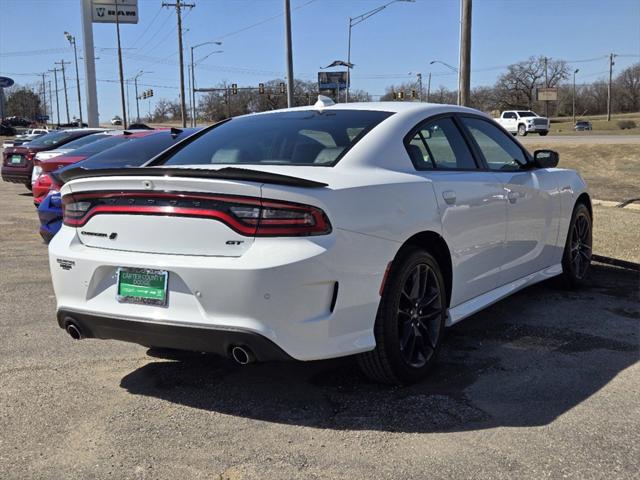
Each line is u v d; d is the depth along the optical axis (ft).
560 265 18.16
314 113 14.33
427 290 12.51
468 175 13.88
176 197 10.43
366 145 12.25
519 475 8.95
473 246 13.66
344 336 10.66
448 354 13.80
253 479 8.98
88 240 11.44
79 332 11.57
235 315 9.96
